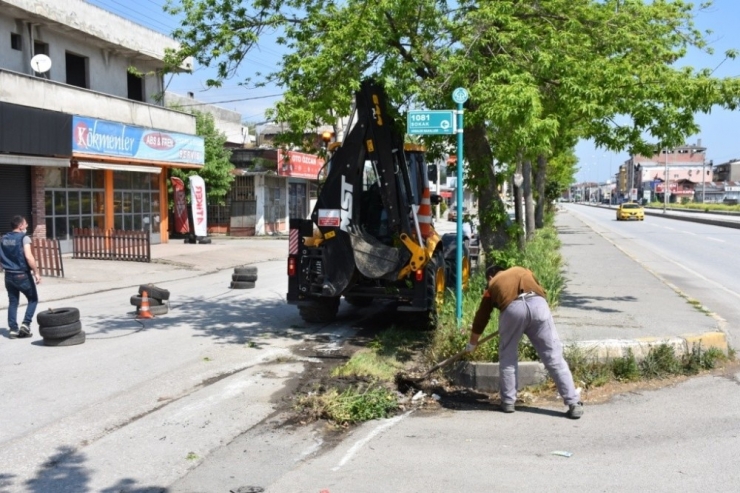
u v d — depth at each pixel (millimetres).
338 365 8117
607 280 13734
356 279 9727
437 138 10312
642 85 9039
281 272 19375
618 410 6117
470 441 5426
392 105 9273
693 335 7758
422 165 10359
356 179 9500
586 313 9477
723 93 9156
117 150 22625
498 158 9773
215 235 35344
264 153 34125
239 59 10203
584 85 8766
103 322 11039
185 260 21625
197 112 33594
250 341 9531
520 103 7953
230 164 33875
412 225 9586
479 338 6957
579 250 22125
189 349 9008
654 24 11211
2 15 20188
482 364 6785
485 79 8578
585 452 5121
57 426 5941
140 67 26969
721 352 7715
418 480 4668
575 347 7070
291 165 35031
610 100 8906
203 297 14062
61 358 8461
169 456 5242
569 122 10062
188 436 5699
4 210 19281
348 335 9969
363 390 6879
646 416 5926
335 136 11406
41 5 20406
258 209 35250
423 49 9547
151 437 5676
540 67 8812
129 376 7625
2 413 6289
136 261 20547
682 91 8953
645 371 7145
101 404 6590
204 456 5242
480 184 10219
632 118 9586
